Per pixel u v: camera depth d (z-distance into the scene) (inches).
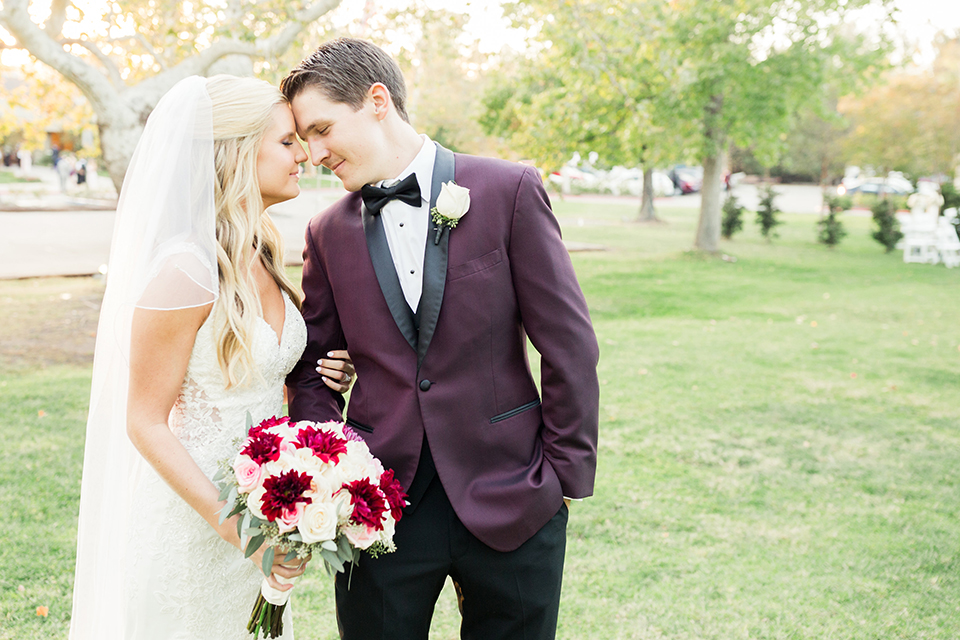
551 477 71.7
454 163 73.2
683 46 504.1
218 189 68.8
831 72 595.5
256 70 354.9
